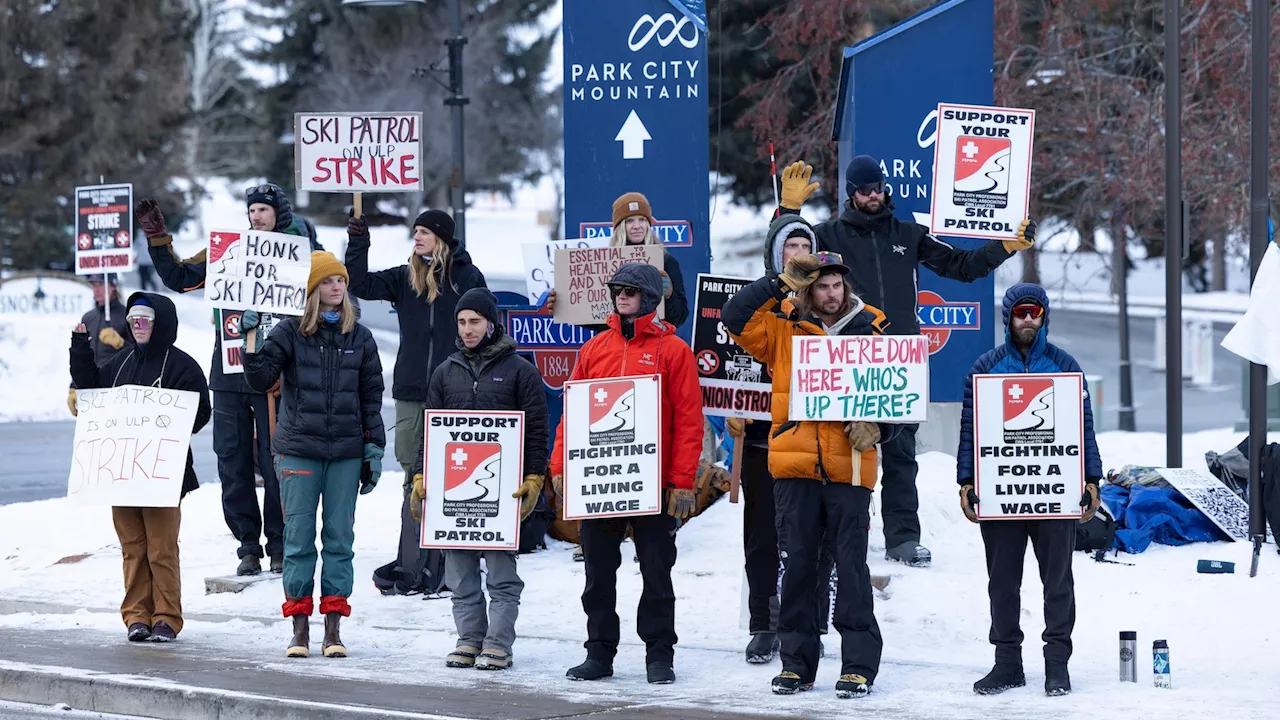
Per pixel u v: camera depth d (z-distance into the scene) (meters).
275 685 11.99
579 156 18.39
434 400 13.52
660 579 12.51
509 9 85.06
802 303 12.04
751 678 12.52
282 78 87.25
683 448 12.50
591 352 12.98
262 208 16.28
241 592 16.38
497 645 13.02
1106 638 13.73
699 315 13.39
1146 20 33.97
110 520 21.94
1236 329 15.92
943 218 13.95
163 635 14.20
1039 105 30.55
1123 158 29.81
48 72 64.06
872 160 14.46
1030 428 11.91
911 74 18.03
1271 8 28.44
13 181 66.75
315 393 13.53
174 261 16.66
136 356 14.43
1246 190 29.09
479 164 87.25
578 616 15.15
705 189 18.31
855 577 11.77
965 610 14.55
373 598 16.22
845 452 11.77
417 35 81.25
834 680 12.41
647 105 18.28
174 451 13.99
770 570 13.12
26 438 37.12
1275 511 16.55
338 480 13.66
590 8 18.31
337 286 13.66
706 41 18.17
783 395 12.02
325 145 16.09
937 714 10.88
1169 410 18.94
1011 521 11.95
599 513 12.46
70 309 56.12
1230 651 13.06
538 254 18.11
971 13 18.00
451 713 10.95
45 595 16.86
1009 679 11.79
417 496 13.27
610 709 11.12
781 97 33.09
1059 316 67.75
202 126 94.38
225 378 16.80
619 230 16.08
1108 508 17.34
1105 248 54.22
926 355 11.77
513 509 13.08
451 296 15.88
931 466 20.78
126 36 65.50
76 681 12.23
